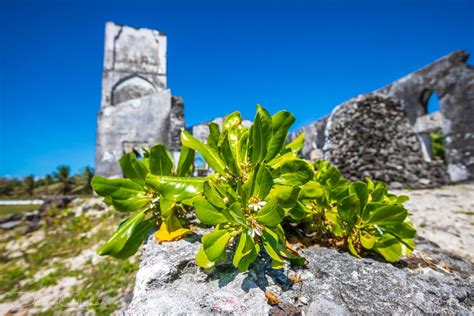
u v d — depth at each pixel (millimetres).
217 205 312
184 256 365
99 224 1931
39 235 1971
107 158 3271
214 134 411
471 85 1985
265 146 377
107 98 4000
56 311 868
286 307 287
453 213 1159
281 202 319
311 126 3268
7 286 1131
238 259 283
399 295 324
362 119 2047
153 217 433
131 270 1103
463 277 410
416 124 2320
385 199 500
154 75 4289
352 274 354
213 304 289
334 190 440
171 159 444
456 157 2049
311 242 448
